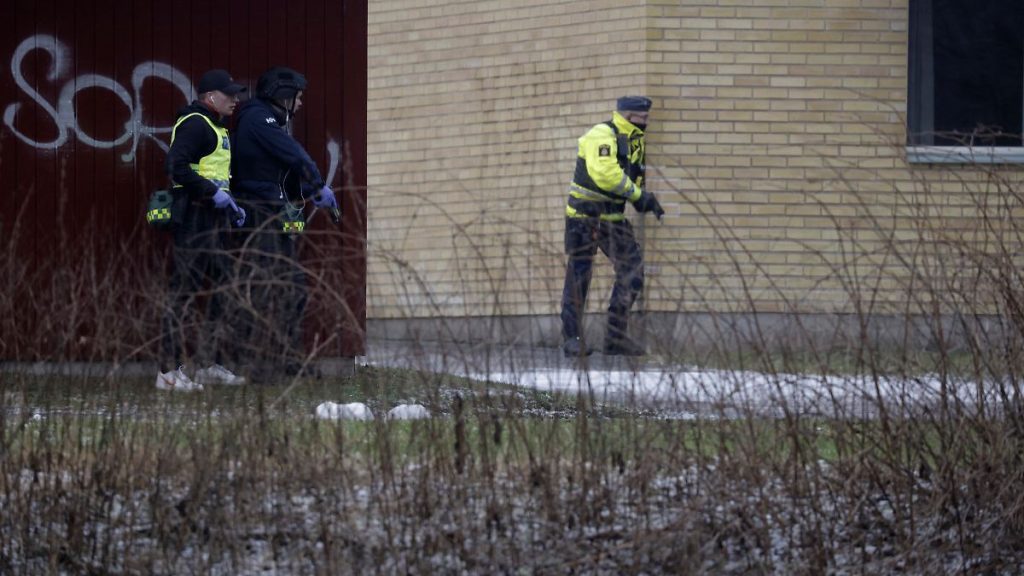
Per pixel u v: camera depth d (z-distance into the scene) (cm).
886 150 3916
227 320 1722
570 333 1708
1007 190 1889
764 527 1655
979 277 1728
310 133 3266
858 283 1733
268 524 1670
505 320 1683
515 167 4188
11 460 1745
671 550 1636
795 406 1670
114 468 1727
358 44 3275
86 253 1958
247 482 1677
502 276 1692
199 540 1681
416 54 4384
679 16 3941
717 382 1669
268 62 3275
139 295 1788
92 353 1759
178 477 1705
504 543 1633
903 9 3962
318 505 1653
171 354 1741
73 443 1748
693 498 1653
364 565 1631
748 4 3944
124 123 3253
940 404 1712
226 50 3269
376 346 1700
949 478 1709
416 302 1695
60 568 1722
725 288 1714
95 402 1753
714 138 3938
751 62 3947
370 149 4431
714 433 1664
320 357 1727
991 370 1722
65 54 3247
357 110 3269
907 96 3972
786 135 3944
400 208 4366
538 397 1686
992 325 1727
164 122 3259
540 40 4144
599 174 3334
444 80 4325
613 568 1633
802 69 3947
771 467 1662
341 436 1659
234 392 1712
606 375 1689
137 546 1702
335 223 3206
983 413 1723
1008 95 4000
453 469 1641
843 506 1695
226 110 2980
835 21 3950
